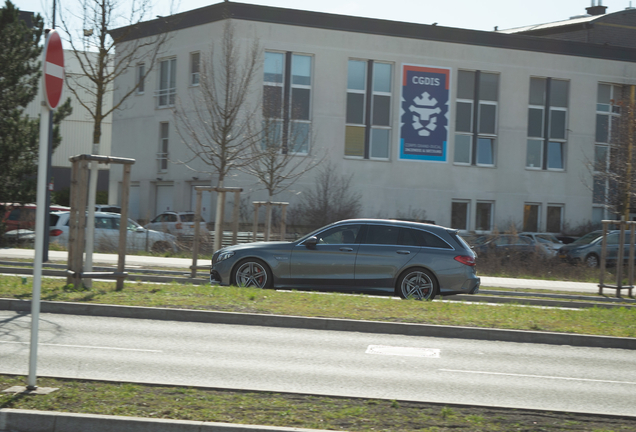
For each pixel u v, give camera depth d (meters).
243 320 10.41
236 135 26.80
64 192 43.62
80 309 10.50
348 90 32.81
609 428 5.42
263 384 6.67
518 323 10.70
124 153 36.16
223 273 13.57
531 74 35.62
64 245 23.53
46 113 5.73
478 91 34.81
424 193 33.81
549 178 36.00
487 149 35.31
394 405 5.77
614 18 43.94
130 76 35.53
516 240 24.94
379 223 13.52
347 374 7.34
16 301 10.52
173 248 24.17
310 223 31.08
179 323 10.23
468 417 5.51
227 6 29.45
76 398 5.49
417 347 9.21
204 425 4.93
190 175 32.28
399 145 33.38
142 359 7.60
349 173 32.59
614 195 33.00
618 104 33.16
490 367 8.11
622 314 12.36
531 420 5.55
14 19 24.48
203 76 26.97
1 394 5.51
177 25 32.50
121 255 12.41
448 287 13.13
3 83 23.72
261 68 30.72
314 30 31.91
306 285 13.33
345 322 10.28
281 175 31.20
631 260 18.80
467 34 34.22
